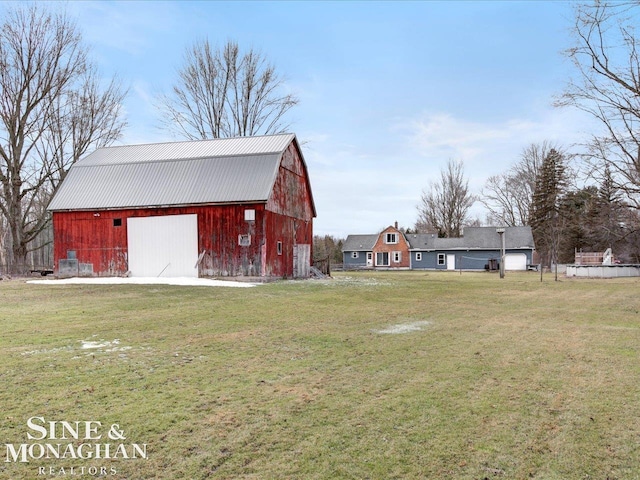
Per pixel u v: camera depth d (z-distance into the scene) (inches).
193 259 780.0
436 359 231.3
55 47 1005.2
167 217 793.6
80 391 175.8
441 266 1998.0
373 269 2062.0
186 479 111.8
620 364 222.4
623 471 116.9
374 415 153.6
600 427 144.3
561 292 652.7
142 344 259.9
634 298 565.3
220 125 1374.3
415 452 126.7
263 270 744.3
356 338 284.0
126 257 811.4
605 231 663.1
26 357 227.1
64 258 843.4
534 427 144.2
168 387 181.9
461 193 2311.8
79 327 311.1
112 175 856.9
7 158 978.1
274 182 766.5
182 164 829.8
